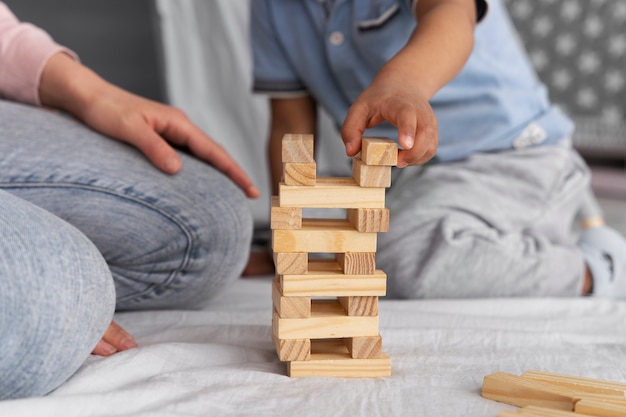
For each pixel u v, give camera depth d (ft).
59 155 3.05
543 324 3.25
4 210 2.13
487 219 4.11
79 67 3.50
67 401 2.02
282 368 2.54
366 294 2.43
